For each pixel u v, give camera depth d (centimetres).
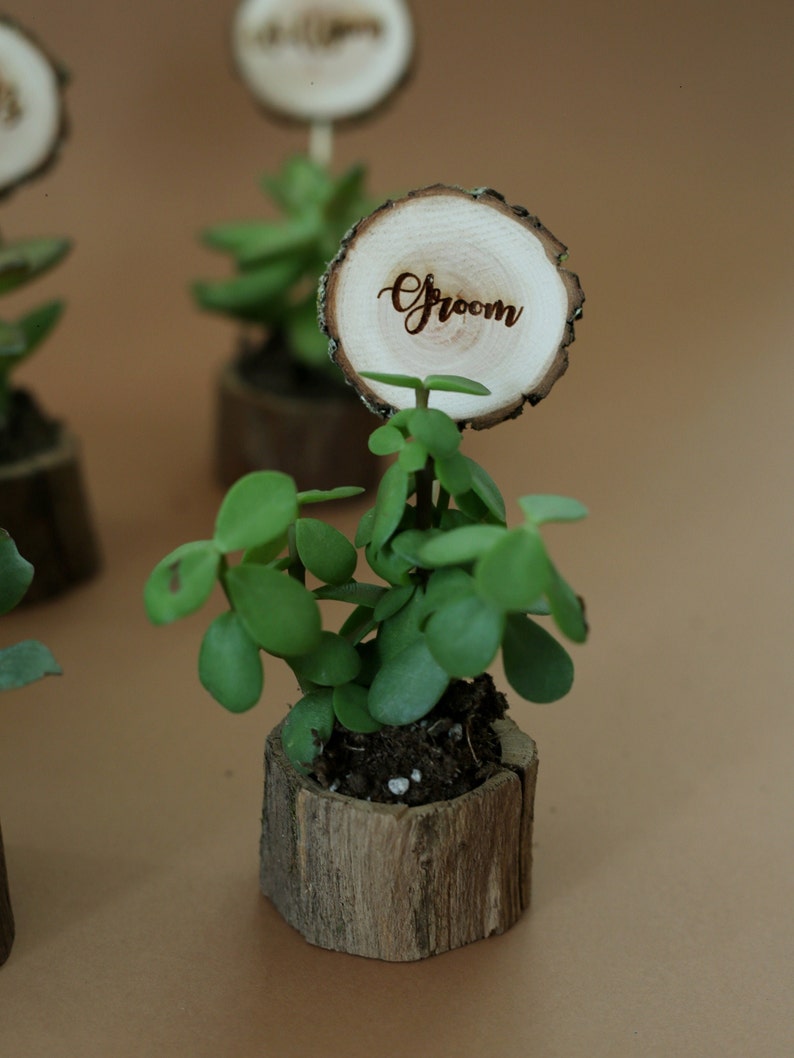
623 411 64
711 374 68
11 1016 36
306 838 36
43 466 49
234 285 56
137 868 40
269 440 56
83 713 45
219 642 34
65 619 50
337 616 50
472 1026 36
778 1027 36
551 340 35
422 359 35
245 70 56
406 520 36
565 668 35
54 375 67
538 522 32
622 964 37
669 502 57
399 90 57
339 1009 36
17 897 39
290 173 58
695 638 49
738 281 78
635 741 45
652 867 40
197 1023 36
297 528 36
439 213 34
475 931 38
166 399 66
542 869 40
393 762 36
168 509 56
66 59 86
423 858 36
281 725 38
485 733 37
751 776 43
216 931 38
